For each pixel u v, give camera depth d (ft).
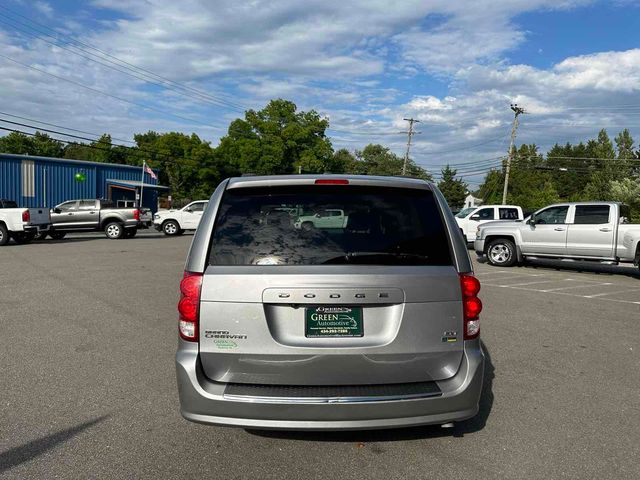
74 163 123.54
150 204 140.97
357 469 10.93
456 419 10.55
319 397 10.12
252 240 10.82
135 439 12.26
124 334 21.70
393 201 11.41
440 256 10.95
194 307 10.51
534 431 12.78
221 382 10.53
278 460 11.31
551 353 19.66
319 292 10.23
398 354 10.41
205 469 10.92
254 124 207.72
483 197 289.74
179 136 221.87
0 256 52.08
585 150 329.11
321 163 201.87
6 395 14.96
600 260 44.42
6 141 271.28
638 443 12.16
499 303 30.12
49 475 10.62
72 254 54.75
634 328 23.84
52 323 23.52
